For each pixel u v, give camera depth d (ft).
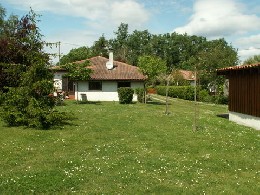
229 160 38.45
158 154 41.16
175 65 435.12
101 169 34.09
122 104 119.14
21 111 63.36
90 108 100.07
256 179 31.96
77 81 132.05
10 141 48.34
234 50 161.79
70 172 32.96
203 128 61.82
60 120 66.74
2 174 32.19
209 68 156.04
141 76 142.00
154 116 80.89
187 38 447.01
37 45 68.85
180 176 32.19
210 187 29.25
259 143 48.14
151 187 28.94
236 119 73.31
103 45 325.62
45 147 44.80
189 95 160.86
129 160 37.96
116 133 55.67
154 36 447.01
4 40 89.61
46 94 66.95
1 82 85.71
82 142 48.32
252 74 65.57
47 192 27.71
